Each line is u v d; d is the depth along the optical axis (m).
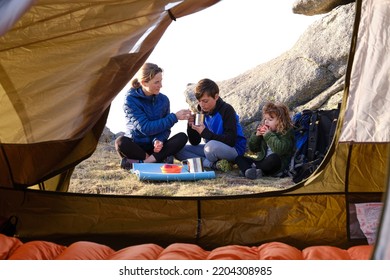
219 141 6.33
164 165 6.10
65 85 4.18
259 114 7.90
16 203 4.24
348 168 4.13
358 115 4.04
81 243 3.50
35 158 4.27
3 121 4.19
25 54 4.05
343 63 7.94
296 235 4.12
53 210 4.23
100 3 3.95
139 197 4.27
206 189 5.71
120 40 4.16
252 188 5.75
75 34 4.05
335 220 4.13
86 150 4.50
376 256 2.22
